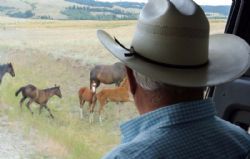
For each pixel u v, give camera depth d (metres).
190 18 1.23
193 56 1.23
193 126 1.15
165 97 1.16
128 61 1.22
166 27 1.21
